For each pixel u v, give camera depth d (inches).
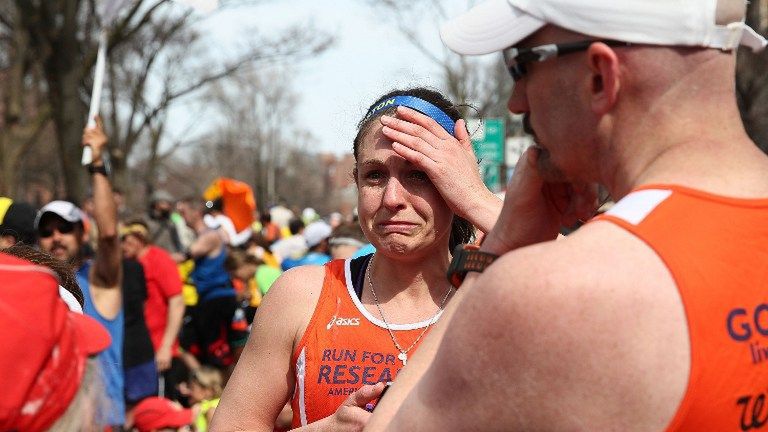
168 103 1079.0
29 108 1013.8
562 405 57.5
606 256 58.1
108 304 232.2
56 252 229.8
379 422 68.4
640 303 56.7
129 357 278.5
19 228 208.8
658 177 61.9
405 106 107.6
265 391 107.8
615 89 62.2
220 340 380.8
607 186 66.0
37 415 58.3
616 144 63.7
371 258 113.0
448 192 101.5
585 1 61.5
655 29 60.5
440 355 62.8
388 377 104.7
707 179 61.3
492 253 72.7
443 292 110.0
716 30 60.6
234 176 2593.5
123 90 1135.0
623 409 56.8
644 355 56.4
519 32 65.1
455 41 68.4
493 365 59.2
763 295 59.6
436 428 62.2
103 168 235.6
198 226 606.5
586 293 57.0
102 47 244.1
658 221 59.3
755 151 63.7
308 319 107.9
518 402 58.6
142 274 286.2
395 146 103.0
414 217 106.9
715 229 59.5
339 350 106.2
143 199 1863.9
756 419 59.3
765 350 59.0
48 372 59.1
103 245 231.3
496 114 871.7
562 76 64.3
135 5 733.3
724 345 57.5
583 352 56.7
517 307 58.1
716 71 61.8
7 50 853.2
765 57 310.3
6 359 57.0
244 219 519.8
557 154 66.9
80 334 64.8
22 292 59.1
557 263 58.2
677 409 56.9
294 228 698.2
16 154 759.1
